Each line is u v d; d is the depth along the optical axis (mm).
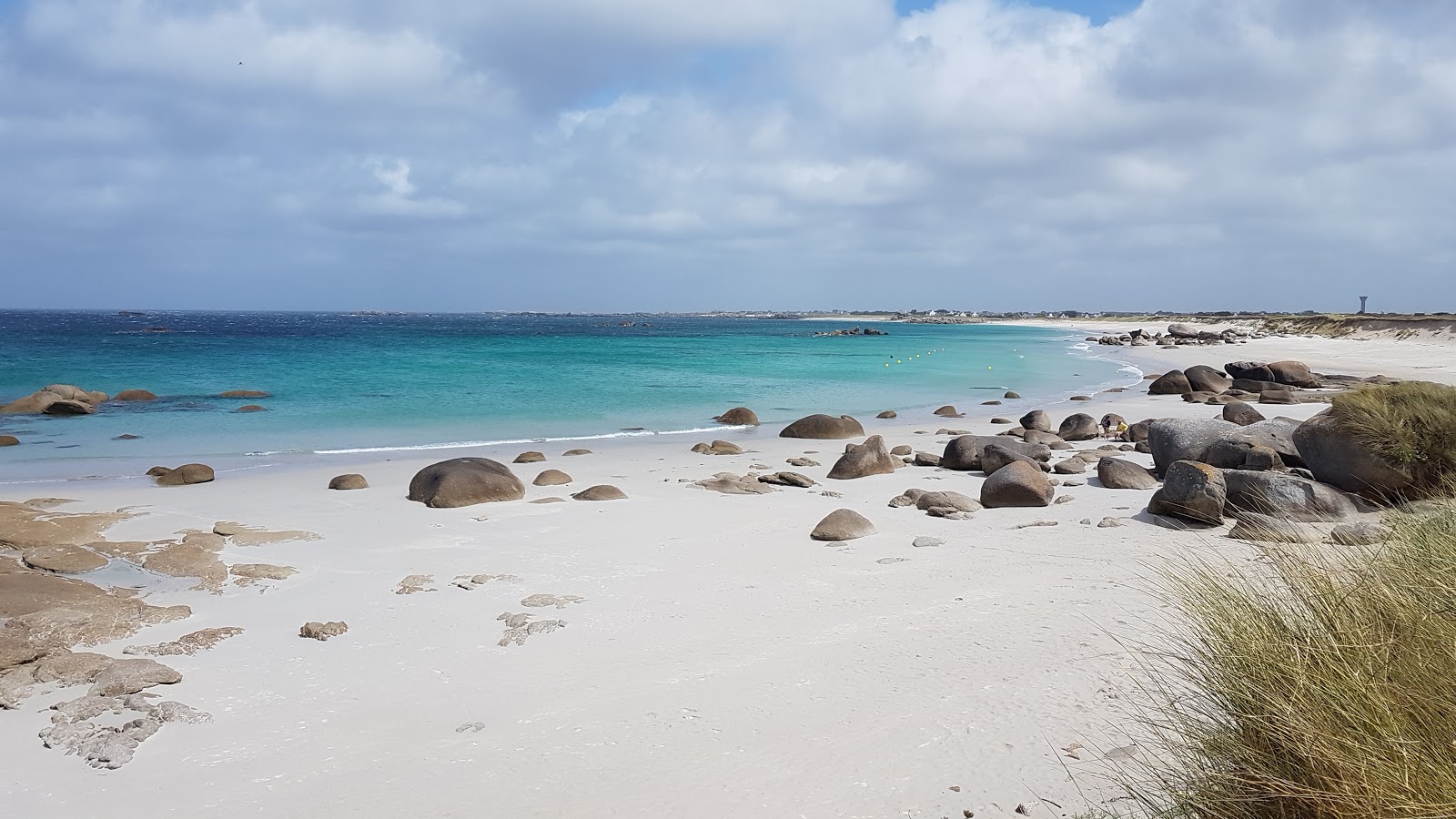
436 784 5172
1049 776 4625
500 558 10328
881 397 33469
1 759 5582
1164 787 3627
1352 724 3047
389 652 7383
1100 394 34438
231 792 5164
